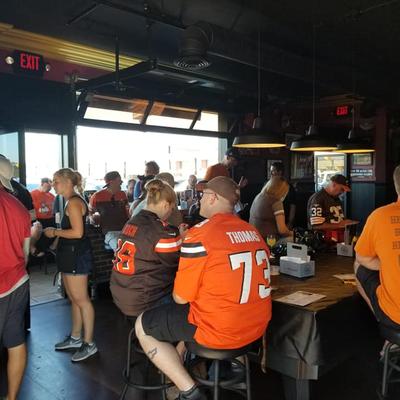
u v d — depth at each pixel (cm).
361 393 259
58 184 294
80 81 518
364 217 830
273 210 351
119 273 218
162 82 611
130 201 607
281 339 216
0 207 209
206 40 389
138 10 378
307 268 262
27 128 494
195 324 183
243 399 249
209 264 175
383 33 506
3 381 279
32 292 476
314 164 880
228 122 733
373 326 244
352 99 779
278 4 411
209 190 197
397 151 822
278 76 621
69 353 320
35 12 385
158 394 262
